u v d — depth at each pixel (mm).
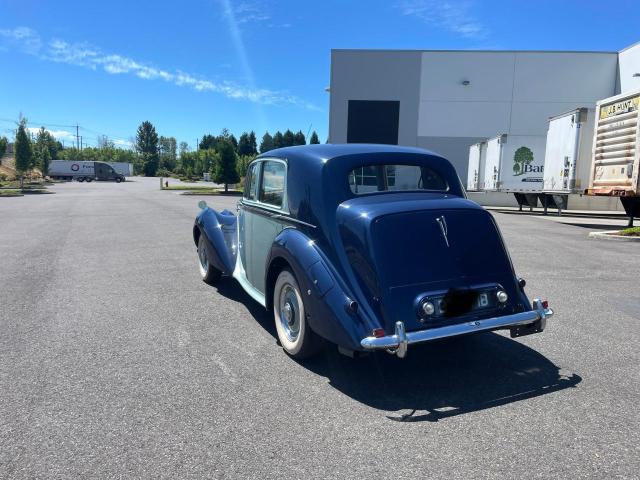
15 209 18859
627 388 3555
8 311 5297
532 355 4195
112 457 2654
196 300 5801
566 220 17266
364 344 3150
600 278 7172
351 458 2664
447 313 3439
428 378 3727
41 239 10672
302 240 3775
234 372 3775
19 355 4066
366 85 30750
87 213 17000
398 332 3182
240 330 4746
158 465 2588
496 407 3268
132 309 5418
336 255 3525
